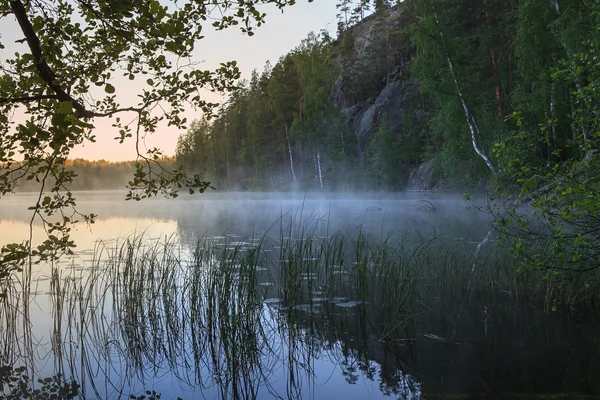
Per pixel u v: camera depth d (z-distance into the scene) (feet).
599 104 17.21
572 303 18.65
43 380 13.16
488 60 93.04
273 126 172.45
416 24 74.90
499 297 20.61
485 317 17.69
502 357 13.34
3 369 14.06
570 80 18.28
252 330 16.20
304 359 13.94
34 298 22.82
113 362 14.53
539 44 63.26
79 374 13.60
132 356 15.02
